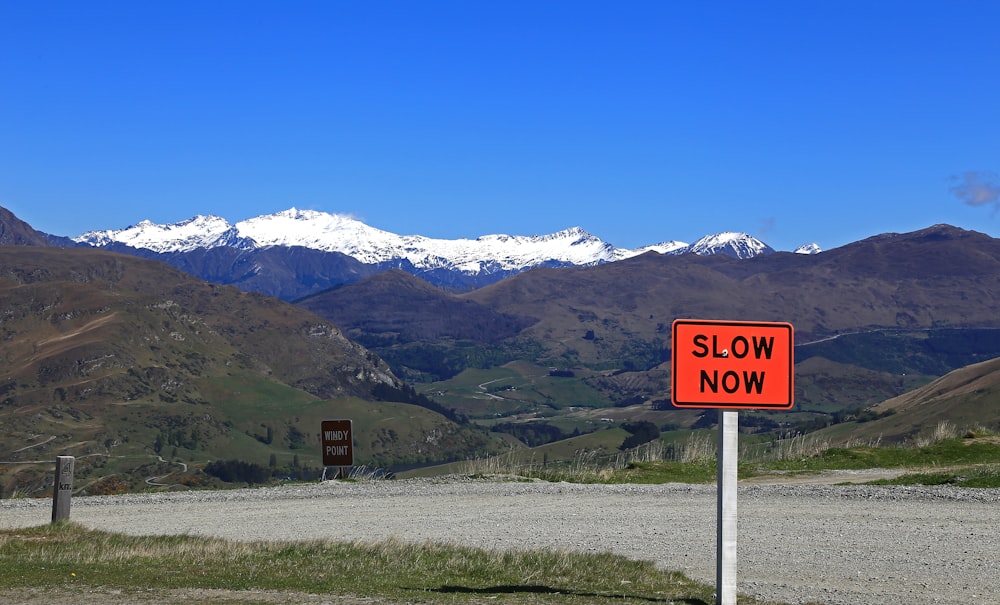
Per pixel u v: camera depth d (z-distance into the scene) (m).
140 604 10.91
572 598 11.56
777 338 10.21
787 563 14.44
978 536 16.33
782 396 10.20
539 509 20.84
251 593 11.53
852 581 13.07
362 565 13.85
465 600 11.23
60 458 18.78
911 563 14.16
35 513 21.33
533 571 13.44
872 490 21.98
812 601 11.70
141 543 15.74
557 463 30.38
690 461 29.73
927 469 27.17
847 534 16.80
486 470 27.94
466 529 18.39
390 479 27.19
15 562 13.87
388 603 10.94
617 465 29.84
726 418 10.25
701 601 11.58
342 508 21.53
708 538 16.86
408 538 17.38
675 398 9.98
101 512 21.55
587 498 22.48
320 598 11.22
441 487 24.81
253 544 15.70
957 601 11.77
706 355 10.06
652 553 15.60
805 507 20.23
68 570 13.21
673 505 21.12
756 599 11.73
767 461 30.22
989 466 25.45
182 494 24.38
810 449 31.70
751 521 18.64
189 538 16.61
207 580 12.47
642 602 11.43
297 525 19.17
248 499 23.30
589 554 14.93
